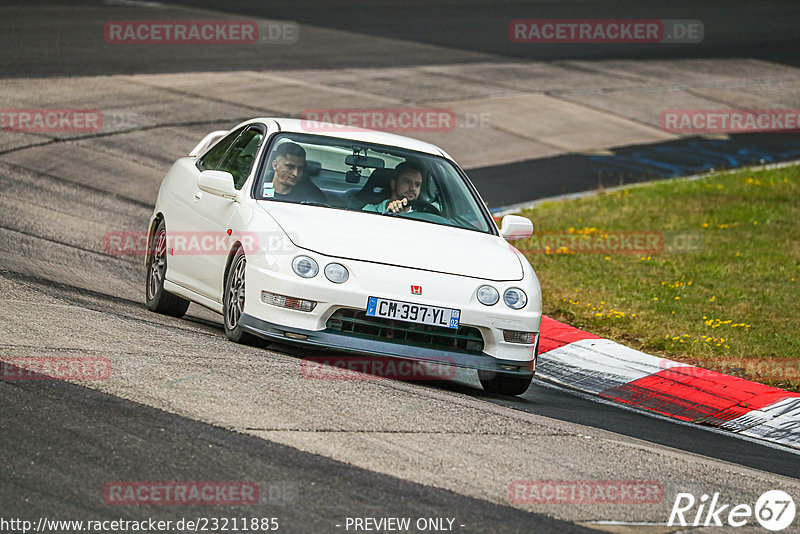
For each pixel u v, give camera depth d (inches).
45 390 802.8
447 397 979.9
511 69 3897.6
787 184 2714.1
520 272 1075.3
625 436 986.1
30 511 606.2
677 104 3715.6
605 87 3801.7
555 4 5605.3
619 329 1488.7
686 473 840.9
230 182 1115.3
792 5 6200.8
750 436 1122.7
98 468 674.2
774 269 1899.6
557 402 1129.4
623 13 5472.4
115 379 848.3
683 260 1939.0
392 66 3683.6
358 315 995.9
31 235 1582.2
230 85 3080.7
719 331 1494.8
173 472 679.1
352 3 5093.5
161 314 1255.5
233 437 751.1
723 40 5004.9
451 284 1017.5
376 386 955.3
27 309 1053.2
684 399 1217.4
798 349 1418.6
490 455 799.1
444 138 2874.0
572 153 2955.2
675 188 2600.9
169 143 2426.2
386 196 1142.3
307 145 1167.6
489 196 2413.9
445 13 5039.4
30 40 3304.6
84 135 2361.0
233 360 962.7
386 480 709.9
